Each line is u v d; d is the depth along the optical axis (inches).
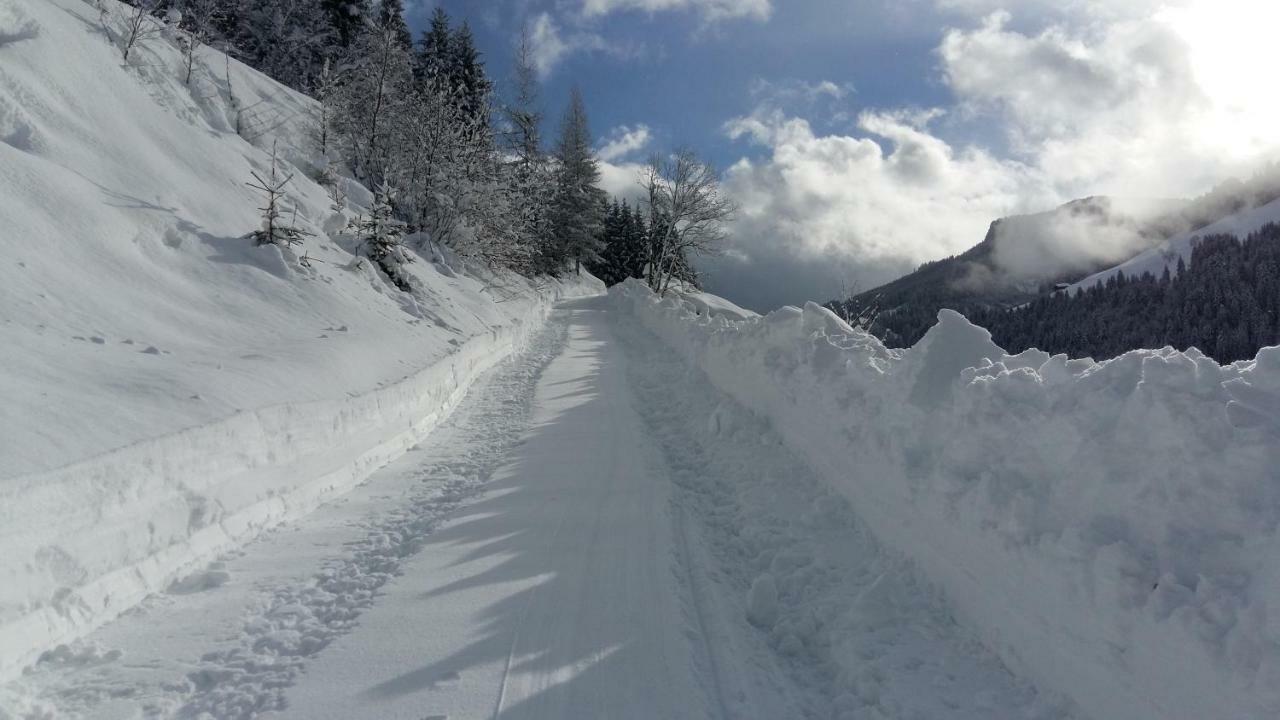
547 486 256.1
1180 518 105.6
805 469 245.8
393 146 860.0
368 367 317.4
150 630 144.8
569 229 1644.9
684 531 213.8
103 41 458.3
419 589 171.6
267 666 136.3
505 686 131.4
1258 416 100.6
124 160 347.9
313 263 415.8
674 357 589.9
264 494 205.8
